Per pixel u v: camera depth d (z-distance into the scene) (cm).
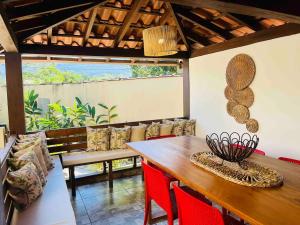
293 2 247
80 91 683
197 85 537
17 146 312
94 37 444
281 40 358
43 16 347
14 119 397
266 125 389
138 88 693
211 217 143
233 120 449
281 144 368
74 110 623
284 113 361
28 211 224
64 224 204
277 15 250
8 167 250
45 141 362
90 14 369
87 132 437
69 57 514
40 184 255
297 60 339
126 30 421
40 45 420
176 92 718
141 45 509
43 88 663
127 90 691
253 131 411
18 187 223
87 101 687
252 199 154
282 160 234
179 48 556
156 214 301
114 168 476
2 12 221
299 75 338
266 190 167
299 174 196
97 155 403
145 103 698
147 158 253
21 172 232
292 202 150
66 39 443
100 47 472
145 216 258
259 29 394
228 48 450
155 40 304
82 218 307
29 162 255
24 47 406
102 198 362
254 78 404
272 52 372
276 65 368
